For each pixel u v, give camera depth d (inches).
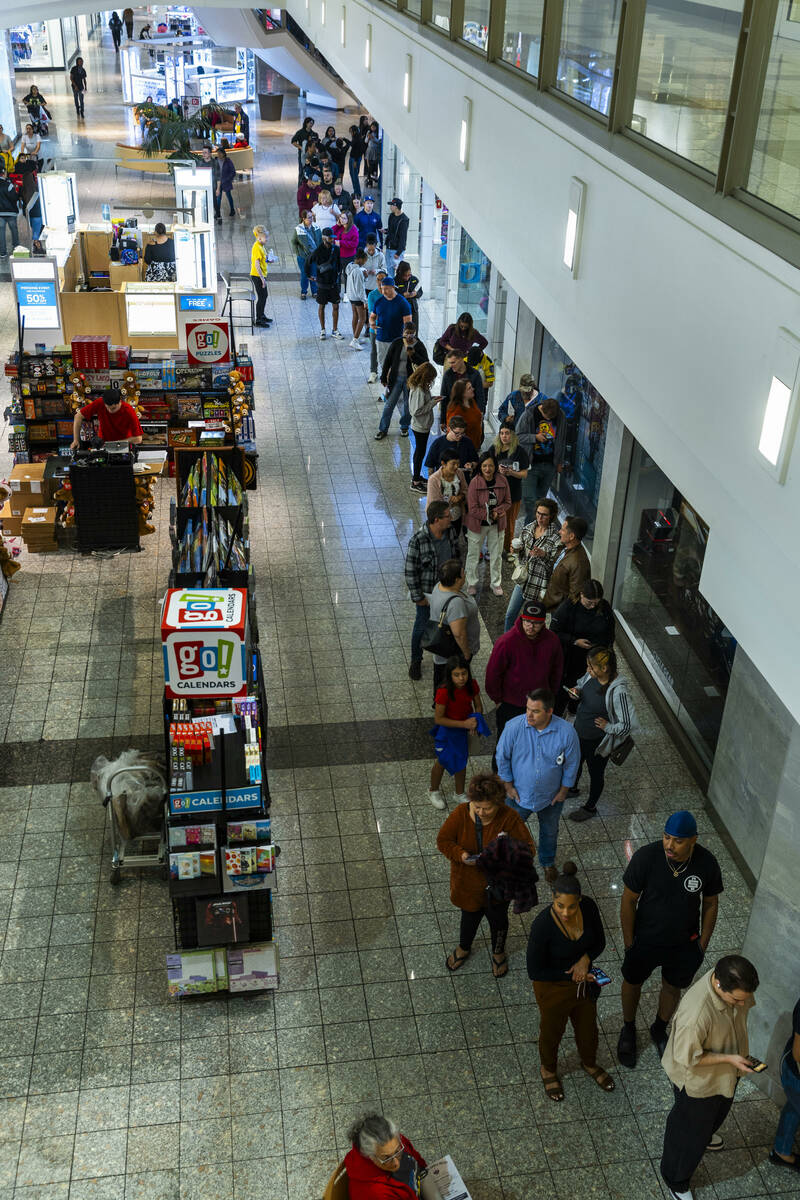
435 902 258.5
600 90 211.9
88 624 357.7
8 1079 214.2
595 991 202.8
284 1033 225.6
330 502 440.8
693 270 169.3
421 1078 217.2
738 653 267.4
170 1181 197.0
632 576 350.3
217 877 219.0
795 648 145.7
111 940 245.3
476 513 357.1
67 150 1027.3
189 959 225.5
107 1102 210.5
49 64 1430.9
